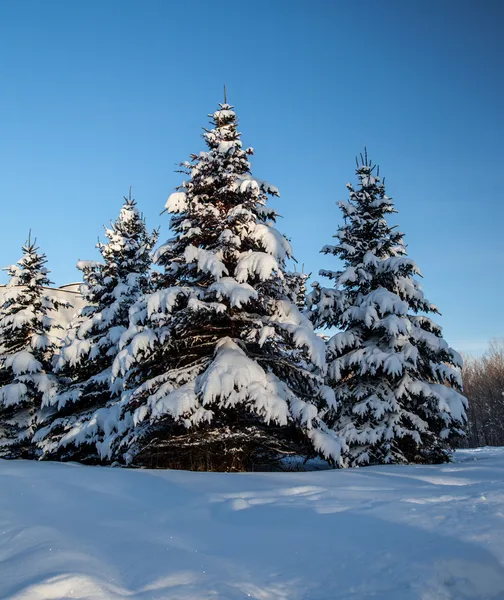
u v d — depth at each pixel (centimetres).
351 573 418
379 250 1908
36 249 2350
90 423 1700
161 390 1163
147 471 917
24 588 366
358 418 1686
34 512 613
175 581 396
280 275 1272
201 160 1407
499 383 5775
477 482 789
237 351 1200
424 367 1783
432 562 424
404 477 860
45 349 2209
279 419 1056
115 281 2052
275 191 1409
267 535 512
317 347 1191
